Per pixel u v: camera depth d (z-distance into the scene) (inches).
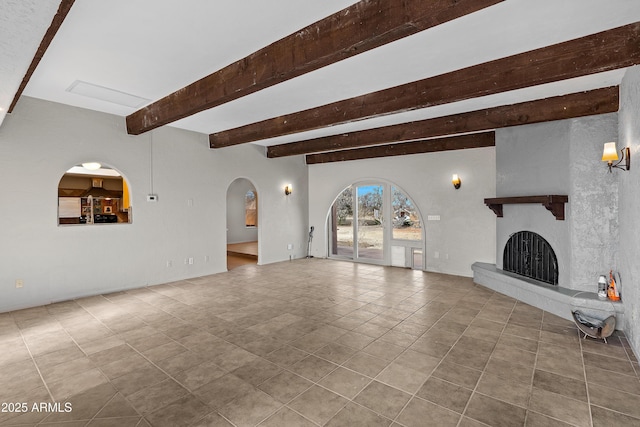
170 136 236.1
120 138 209.6
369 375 106.5
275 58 113.4
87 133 195.0
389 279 245.0
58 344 130.9
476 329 145.3
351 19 92.2
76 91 164.1
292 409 88.6
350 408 89.0
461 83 134.6
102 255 203.8
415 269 283.6
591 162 155.4
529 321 154.3
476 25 100.6
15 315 164.9
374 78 143.9
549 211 175.3
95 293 201.2
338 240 347.3
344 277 252.8
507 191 203.3
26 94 170.1
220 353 122.6
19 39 75.4
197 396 94.9
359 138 243.0
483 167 243.6
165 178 233.8
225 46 116.0
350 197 334.6
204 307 178.5
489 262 241.9
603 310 142.6
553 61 114.3
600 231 153.9
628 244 129.3
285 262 321.4
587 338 134.2
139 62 129.0
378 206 310.7
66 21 99.3
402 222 294.8
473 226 249.4
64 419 84.4
